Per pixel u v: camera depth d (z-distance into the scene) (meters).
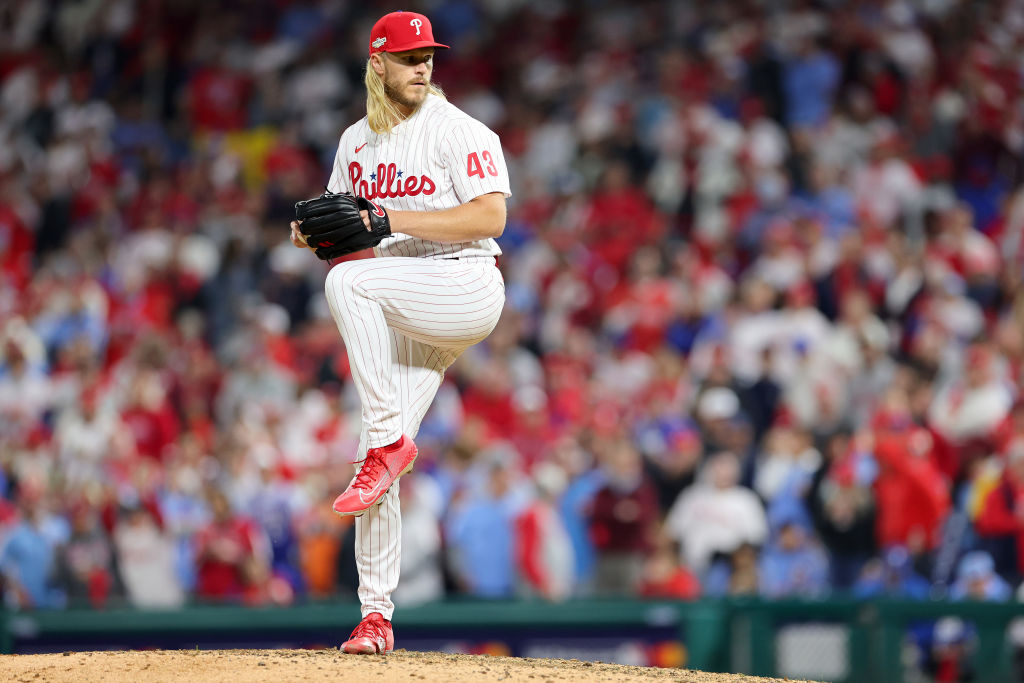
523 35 61.38
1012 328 37.06
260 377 40.50
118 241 51.53
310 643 27.50
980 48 54.47
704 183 48.81
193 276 48.00
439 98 16.30
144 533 31.95
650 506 32.25
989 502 29.89
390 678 14.53
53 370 44.53
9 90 62.06
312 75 60.00
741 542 31.11
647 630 27.88
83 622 27.34
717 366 35.81
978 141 50.62
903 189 47.12
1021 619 27.44
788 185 48.91
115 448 36.91
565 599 28.09
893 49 53.44
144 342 41.50
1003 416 33.09
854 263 41.03
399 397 16.48
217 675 14.71
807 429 34.72
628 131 52.16
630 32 59.56
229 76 60.69
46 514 32.00
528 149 54.53
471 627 27.67
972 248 41.97
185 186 54.31
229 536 30.42
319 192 54.91
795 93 52.75
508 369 39.16
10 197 55.84
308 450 36.38
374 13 63.41
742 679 16.58
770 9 57.22
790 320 39.12
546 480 33.28
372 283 15.57
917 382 34.91
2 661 16.39
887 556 30.84
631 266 44.81
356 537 16.64
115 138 58.88
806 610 27.92
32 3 65.00
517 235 49.53
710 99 53.19
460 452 33.50
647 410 36.47
